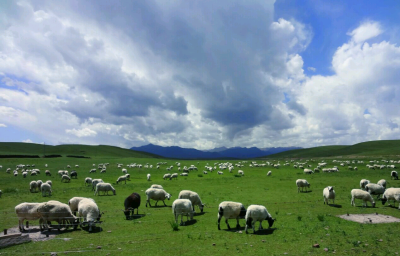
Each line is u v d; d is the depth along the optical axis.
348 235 13.05
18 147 165.62
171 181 46.75
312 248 11.40
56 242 13.32
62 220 16.06
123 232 15.20
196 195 20.83
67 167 82.94
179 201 17.19
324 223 15.63
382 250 10.88
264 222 16.89
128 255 11.24
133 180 51.53
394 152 155.50
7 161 92.75
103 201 26.61
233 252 11.30
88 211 16.09
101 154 177.75
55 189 37.47
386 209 20.06
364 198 21.02
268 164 91.81
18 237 13.12
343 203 22.78
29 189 38.09
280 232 14.28
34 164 87.88
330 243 11.95
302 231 14.16
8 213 21.19
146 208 23.02
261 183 40.19
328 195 22.12
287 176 50.97
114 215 20.17
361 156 147.62
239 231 14.74
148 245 12.59
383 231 13.70
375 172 52.50
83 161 107.00
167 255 11.14
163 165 99.69
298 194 28.53
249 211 14.65
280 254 10.83
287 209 20.70
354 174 49.47
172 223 15.83
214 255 11.00
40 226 15.95
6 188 38.78
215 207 22.73
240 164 103.31
